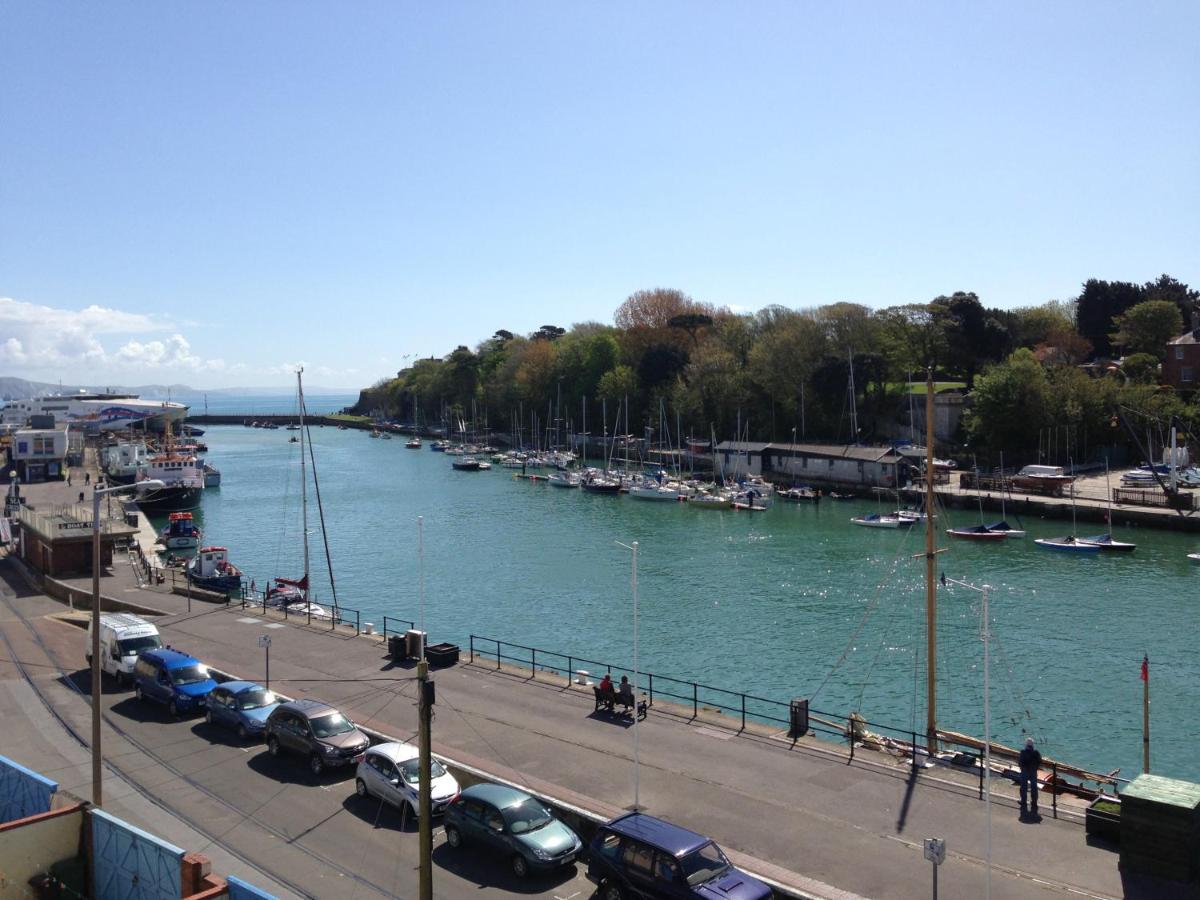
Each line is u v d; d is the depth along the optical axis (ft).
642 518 382.42
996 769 97.04
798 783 92.53
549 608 233.55
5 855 69.62
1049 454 414.21
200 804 92.17
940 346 506.07
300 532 359.05
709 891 66.28
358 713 115.65
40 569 229.86
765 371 520.42
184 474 433.48
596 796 89.30
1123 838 72.90
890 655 189.88
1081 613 218.18
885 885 71.77
